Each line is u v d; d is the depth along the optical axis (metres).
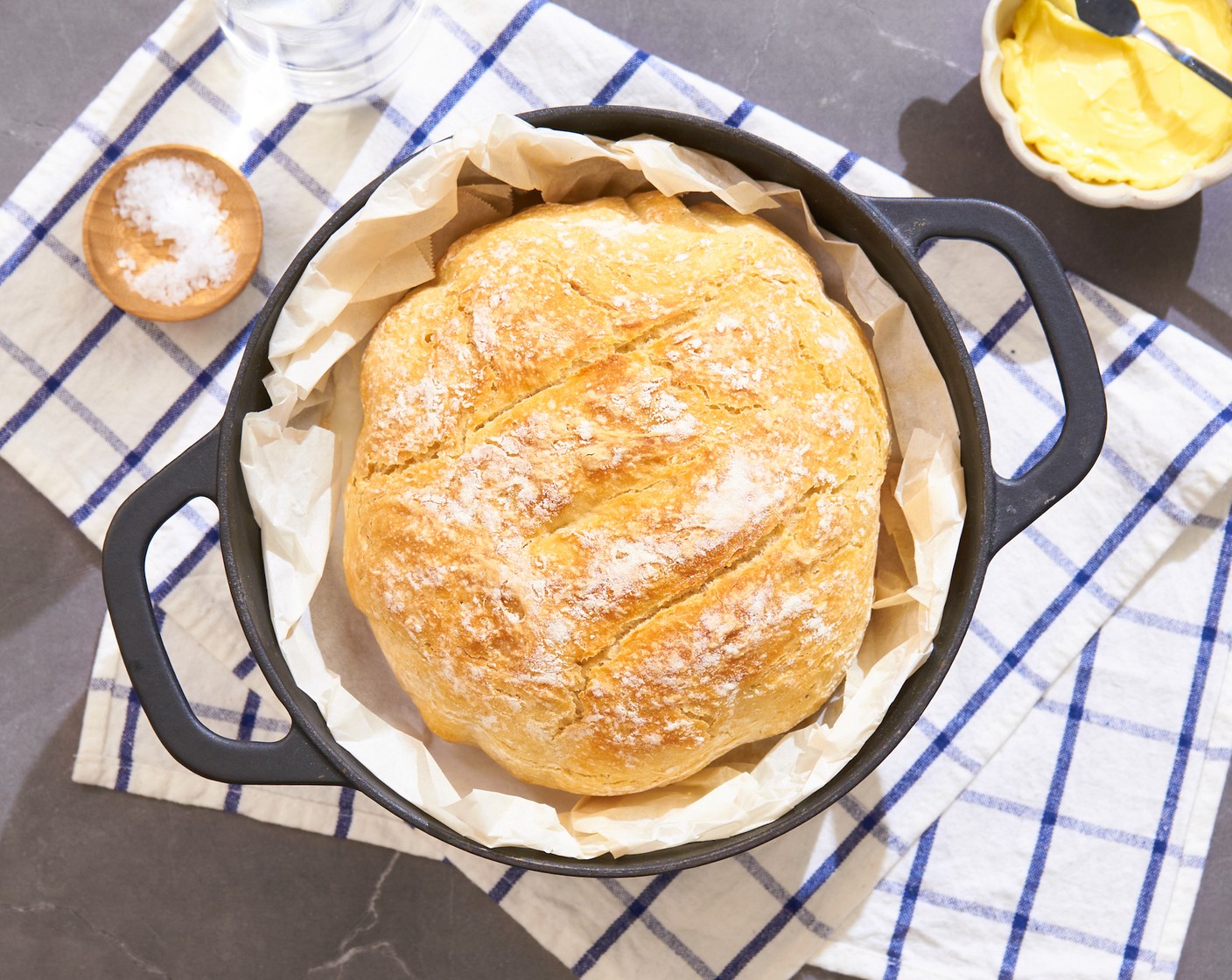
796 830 0.71
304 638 0.64
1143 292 0.72
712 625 0.60
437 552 0.61
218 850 0.71
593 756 0.61
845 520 0.62
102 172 0.70
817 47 0.72
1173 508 0.71
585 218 0.63
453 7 0.71
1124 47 0.69
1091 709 0.71
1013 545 0.71
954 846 0.71
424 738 0.66
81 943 0.71
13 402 0.70
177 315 0.69
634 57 0.70
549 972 0.72
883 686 0.63
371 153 0.71
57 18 0.71
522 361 0.61
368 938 0.72
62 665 0.71
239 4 0.66
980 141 0.72
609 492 0.61
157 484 0.61
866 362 0.64
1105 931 0.71
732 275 0.62
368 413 0.63
